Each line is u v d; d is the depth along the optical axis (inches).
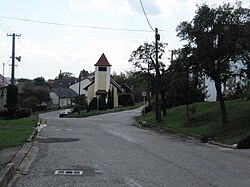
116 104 3597.4
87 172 428.8
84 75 5679.1
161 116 1616.6
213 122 1122.7
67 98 4785.9
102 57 3467.0
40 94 3617.1
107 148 672.4
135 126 1493.6
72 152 604.1
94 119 1891.0
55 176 402.0
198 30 961.5
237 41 947.3
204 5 964.6
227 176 426.3
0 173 366.3
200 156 611.8
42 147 672.4
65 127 1215.6
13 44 2148.1
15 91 2100.1
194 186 365.4
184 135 1067.9
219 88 1029.2
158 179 396.8
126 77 4840.1
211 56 967.6
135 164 495.5
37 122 1364.4
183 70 1044.5
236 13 952.9
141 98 4431.6
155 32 1497.3
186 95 1280.8
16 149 622.5
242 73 1004.6
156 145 770.2
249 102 1225.4
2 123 1346.0
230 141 846.5
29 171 431.2
